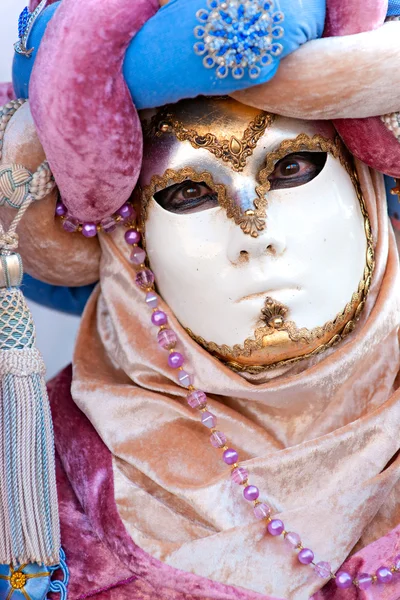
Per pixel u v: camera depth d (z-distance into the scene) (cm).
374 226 217
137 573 199
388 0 192
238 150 198
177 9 181
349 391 215
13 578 197
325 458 207
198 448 214
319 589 200
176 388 216
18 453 184
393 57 184
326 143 204
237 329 204
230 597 196
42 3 209
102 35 182
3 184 198
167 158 201
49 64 185
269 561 199
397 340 223
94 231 211
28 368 186
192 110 200
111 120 187
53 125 186
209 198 203
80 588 202
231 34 178
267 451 214
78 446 218
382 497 206
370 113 194
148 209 207
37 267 222
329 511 203
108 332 229
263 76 184
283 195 201
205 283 203
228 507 204
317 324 204
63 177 195
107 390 219
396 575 198
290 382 208
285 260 200
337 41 183
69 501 215
